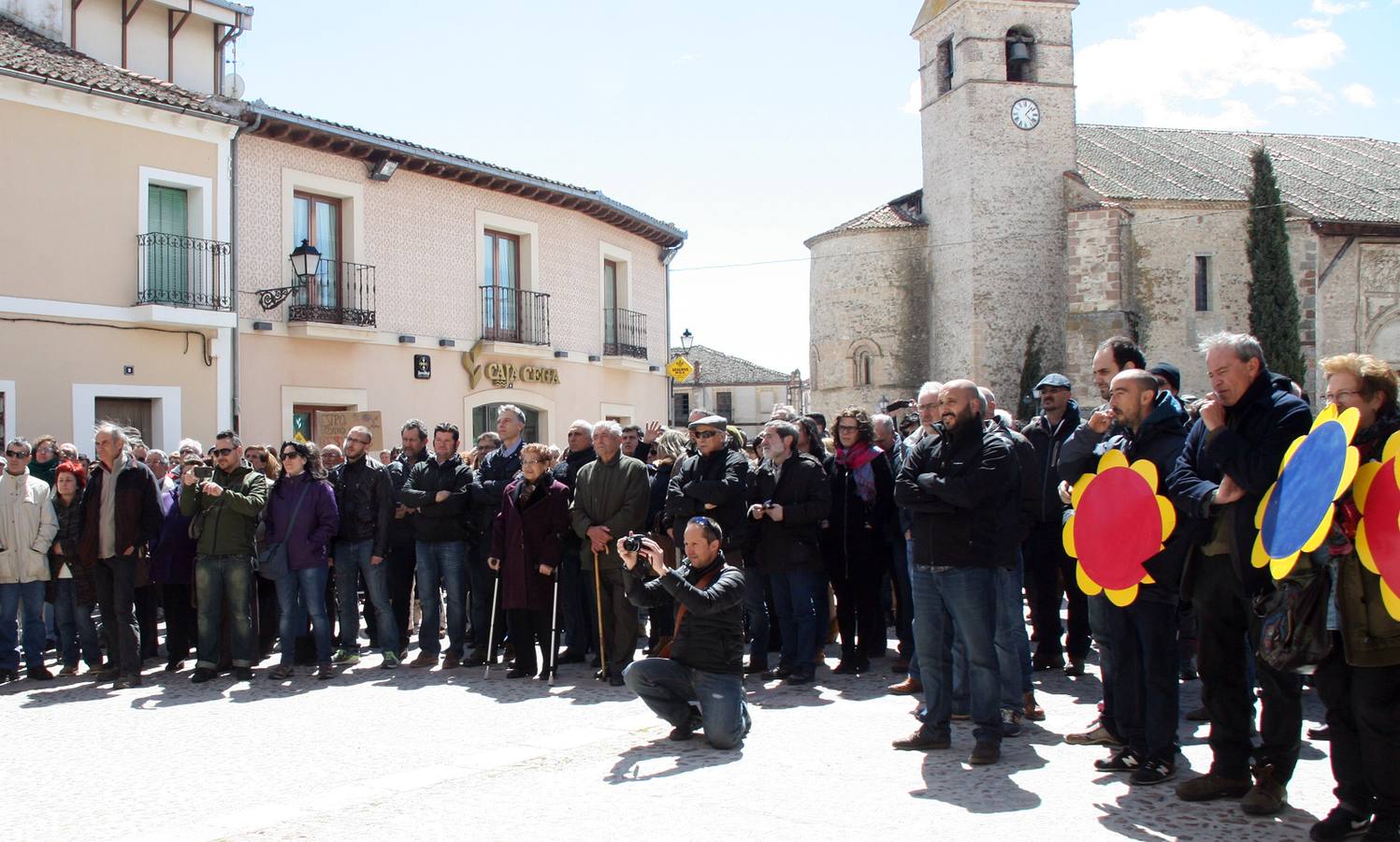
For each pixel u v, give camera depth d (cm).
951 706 654
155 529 949
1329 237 3650
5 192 1395
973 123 3909
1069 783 563
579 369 2281
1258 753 523
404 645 1060
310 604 937
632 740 682
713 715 647
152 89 1570
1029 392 3788
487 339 2023
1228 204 3712
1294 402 485
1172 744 561
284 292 1666
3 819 551
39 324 1424
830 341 4300
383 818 532
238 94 1964
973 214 3906
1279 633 464
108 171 1493
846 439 923
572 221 2250
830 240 4297
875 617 977
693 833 495
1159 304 3681
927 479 611
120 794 591
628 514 902
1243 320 3722
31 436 1413
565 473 1028
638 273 2531
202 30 1922
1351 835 468
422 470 1005
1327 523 432
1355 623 445
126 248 1512
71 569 969
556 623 921
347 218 1800
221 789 596
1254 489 479
